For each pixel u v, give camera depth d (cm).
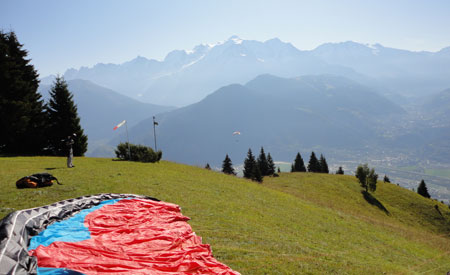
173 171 3142
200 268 637
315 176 7825
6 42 4369
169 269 609
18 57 4434
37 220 766
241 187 2838
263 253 988
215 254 877
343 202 5394
